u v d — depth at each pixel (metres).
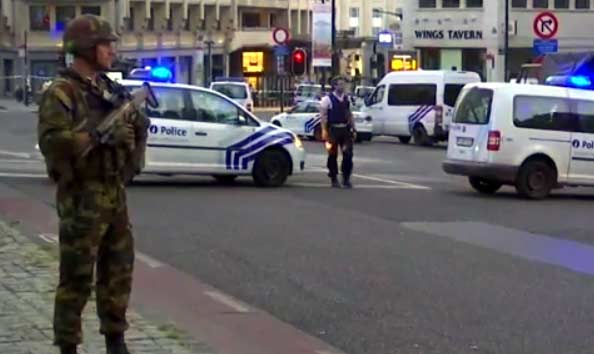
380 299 11.00
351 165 23.05
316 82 72.75
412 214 18.17
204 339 8.88
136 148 6.93
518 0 64.50
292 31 99.81
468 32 65.38
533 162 22.03
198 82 86.69
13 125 48.06
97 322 8.95
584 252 14.32
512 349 8.98
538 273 12.66
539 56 42.09
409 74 40.94
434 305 10.73
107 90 6.78
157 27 83.06
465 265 13.11
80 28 6.66
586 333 9.60
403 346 9.05
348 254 13.72
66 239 6.82
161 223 16.33
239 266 12.74
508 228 16.64
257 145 22.55
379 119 41.50
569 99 22.28
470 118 22.36
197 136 22.14
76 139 6.52
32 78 75.12
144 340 8.62
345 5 109.06
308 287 11.56
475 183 23.20
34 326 8.87
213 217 17.12
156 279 11.74
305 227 16.11
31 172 24.30
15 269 11.59
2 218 16.11
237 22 92.81
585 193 24.03
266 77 72.88
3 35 79.00
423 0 67.00
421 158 33.34
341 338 9.31
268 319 9.96
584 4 65.00
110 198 6.83
